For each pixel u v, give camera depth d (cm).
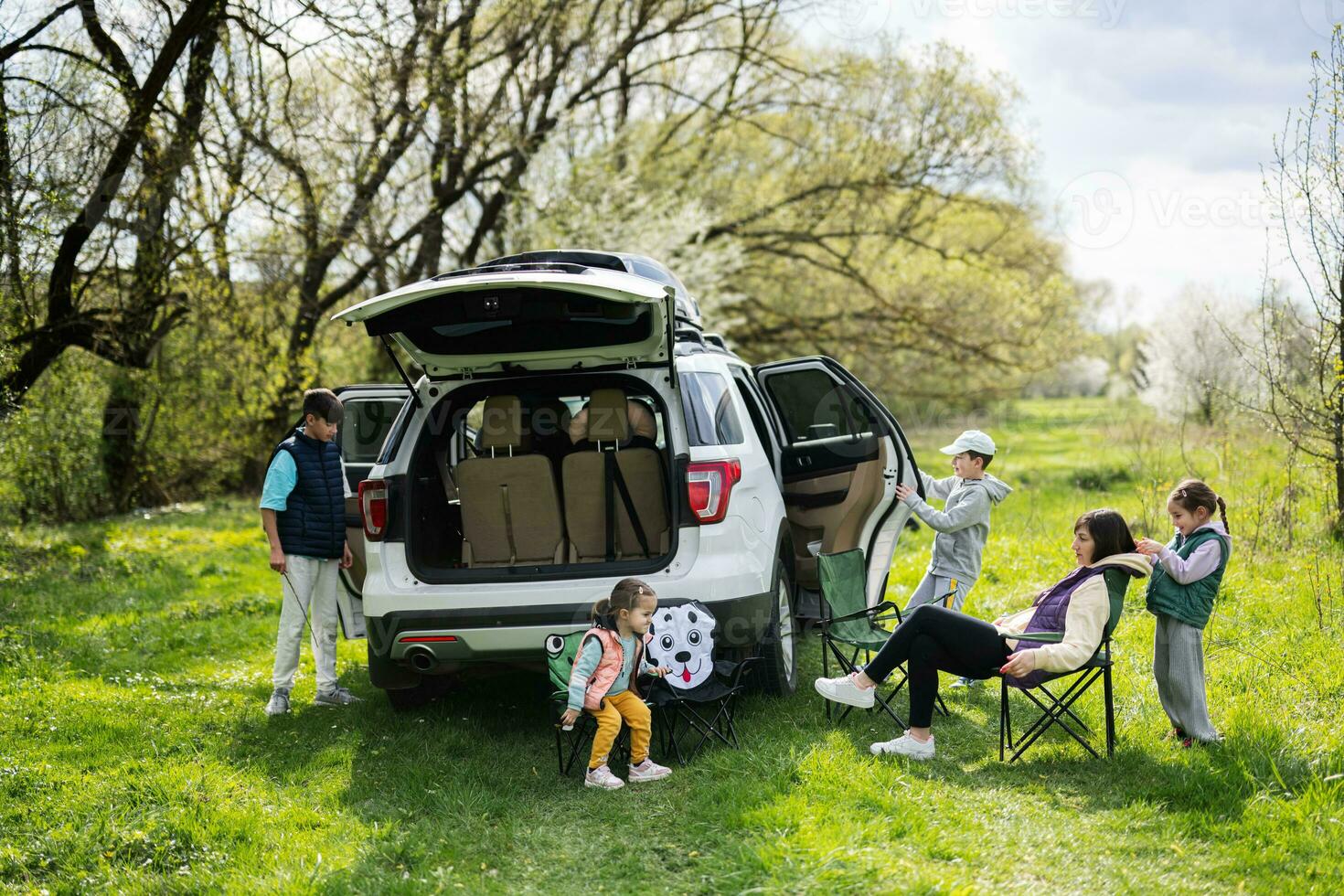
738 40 2184
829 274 2364
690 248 2009
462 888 343
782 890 325
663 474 518
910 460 620
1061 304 2377
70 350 1388
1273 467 1121
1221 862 343
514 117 1886
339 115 1535
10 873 369
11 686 624
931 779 427
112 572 1125
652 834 387
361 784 455
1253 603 661
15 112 981
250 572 1146
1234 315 2278
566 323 495
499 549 529
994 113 2111
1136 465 1466
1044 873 338
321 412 578
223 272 1513
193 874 359
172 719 561
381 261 1712
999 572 851
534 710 564
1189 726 448
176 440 1783
